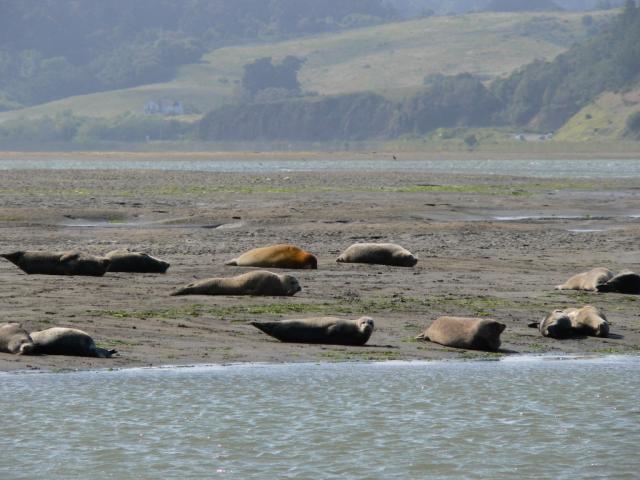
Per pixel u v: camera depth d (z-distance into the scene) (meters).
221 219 133.00
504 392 49.06
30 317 63.22
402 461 37.22
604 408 46.00
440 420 43.44
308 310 69.81
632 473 36.03
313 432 41.06
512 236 122.56
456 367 55.56
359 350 59.50
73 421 41.81
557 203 165.38
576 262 101.75
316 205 154.62
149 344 58.19
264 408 44.84
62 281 79.12
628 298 79.75
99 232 119.69
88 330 60.53
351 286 81.62
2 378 49.22
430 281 86.06
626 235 124.69
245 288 74.81
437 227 128.50
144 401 45.44
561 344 63.31
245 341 60.22
